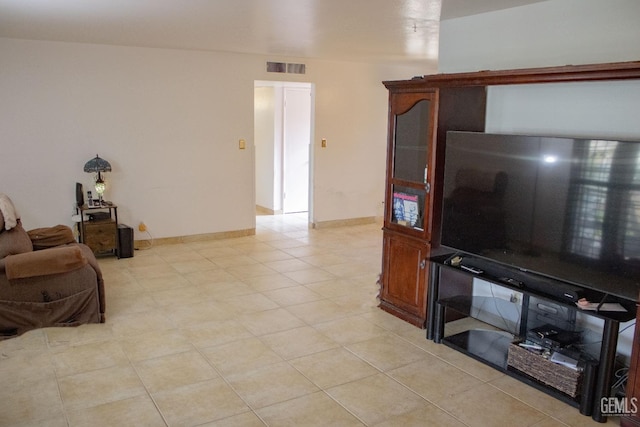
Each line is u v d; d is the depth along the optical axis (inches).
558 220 114.0
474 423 102.8
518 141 120.2
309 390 114.6
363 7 138.3
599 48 118.3
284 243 253.9
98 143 222.5
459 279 151.6
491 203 128.3
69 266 143.3
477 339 140.3
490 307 136.6
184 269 206.1
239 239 260.7
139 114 229.3
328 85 277.0
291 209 330.0
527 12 132.2
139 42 209.9
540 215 117.6
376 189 307.6
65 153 216.4
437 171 141.6
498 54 140.6
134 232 236.7
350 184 296.2
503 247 126.8
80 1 134.3
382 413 105.8
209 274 200.2
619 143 101.7
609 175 103.9
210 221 255.1
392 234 158.1
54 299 144.5
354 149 293.7
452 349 136.7
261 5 137.5
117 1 133.9
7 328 140.7
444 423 102.7
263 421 102.1
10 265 137.3
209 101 244.4
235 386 115.6
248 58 250.2
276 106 311.6
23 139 207.8
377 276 201.5
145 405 107.1
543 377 115.6
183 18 157.2
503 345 136.6
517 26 135.0
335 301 172.6
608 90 116.4
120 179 229.5
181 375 120.2
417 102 145.5
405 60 269.0
